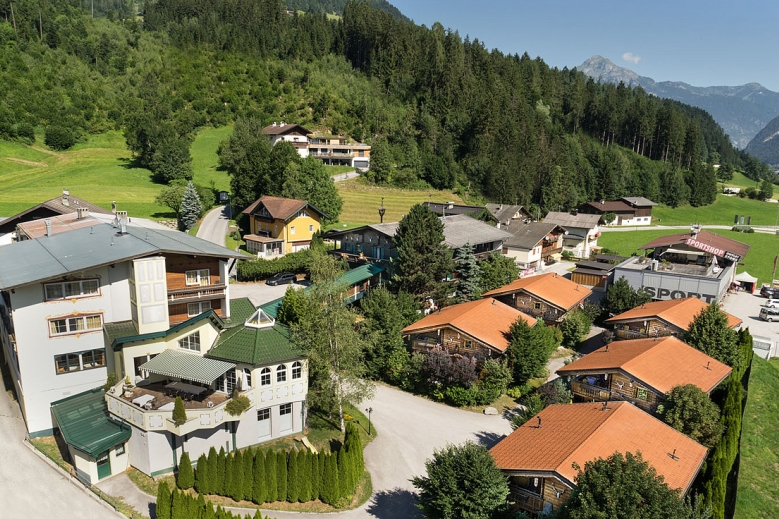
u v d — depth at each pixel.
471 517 27.89
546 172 157.12
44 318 35.91
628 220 152.88
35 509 30.12
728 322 54.62
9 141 147.25
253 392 36.53
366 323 53.19
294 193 98.56
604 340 61.50
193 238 48.22
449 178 148.75
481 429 44.41
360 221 112.75
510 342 51.38
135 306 37.22
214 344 38.06
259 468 33.12
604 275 85.31
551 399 43.44
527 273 90.94
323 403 41.62
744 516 34.94
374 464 38.84
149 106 181.88
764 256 115.19
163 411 32.69
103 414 35.59
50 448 35.97
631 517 21.39
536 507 29.72
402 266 62.91
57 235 46.44
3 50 184.12
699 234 90.44
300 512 33.09
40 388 36.59
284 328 40.00
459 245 73.00
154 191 123.25
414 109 192.88
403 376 52.09
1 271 37.28
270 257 82.00
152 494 32.38
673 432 33.50
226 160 140.50
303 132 161.50
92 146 160.38
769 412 47.81
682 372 41.81
